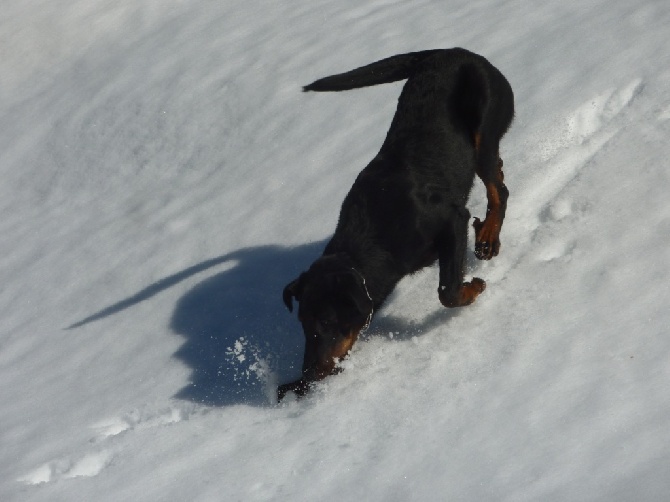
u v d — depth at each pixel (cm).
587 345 402
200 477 404
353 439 400
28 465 426
